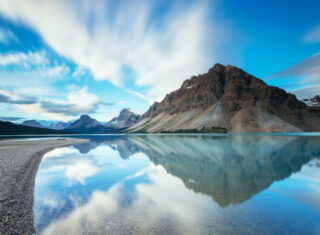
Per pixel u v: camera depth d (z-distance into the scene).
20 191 14.93
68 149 54.69
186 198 13.75
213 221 10.13
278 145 50.12
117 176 21.08
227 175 20.33
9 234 8.80
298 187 15.93
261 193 14.56
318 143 54.28
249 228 9.37
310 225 9.65
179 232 9.01
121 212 11.42
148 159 33.19
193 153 39.00
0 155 32.12
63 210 11.81
